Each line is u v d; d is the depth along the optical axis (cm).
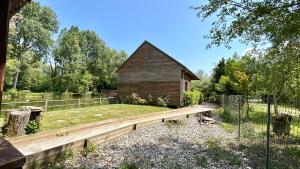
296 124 755
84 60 4688
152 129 973
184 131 980
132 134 866
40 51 4028
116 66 5131
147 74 2248
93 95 3641
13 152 179
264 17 564
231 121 1321
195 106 2142
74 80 4038
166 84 2128
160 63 2181
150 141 772
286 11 527
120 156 596
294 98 704
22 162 167
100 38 5262
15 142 576
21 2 283
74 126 791
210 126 1147
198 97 2533
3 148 189
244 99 1038
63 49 4244
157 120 1104
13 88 3064
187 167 523
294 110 671
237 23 600
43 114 1153
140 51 2320
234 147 710
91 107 1705
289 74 711
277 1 533
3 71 195
